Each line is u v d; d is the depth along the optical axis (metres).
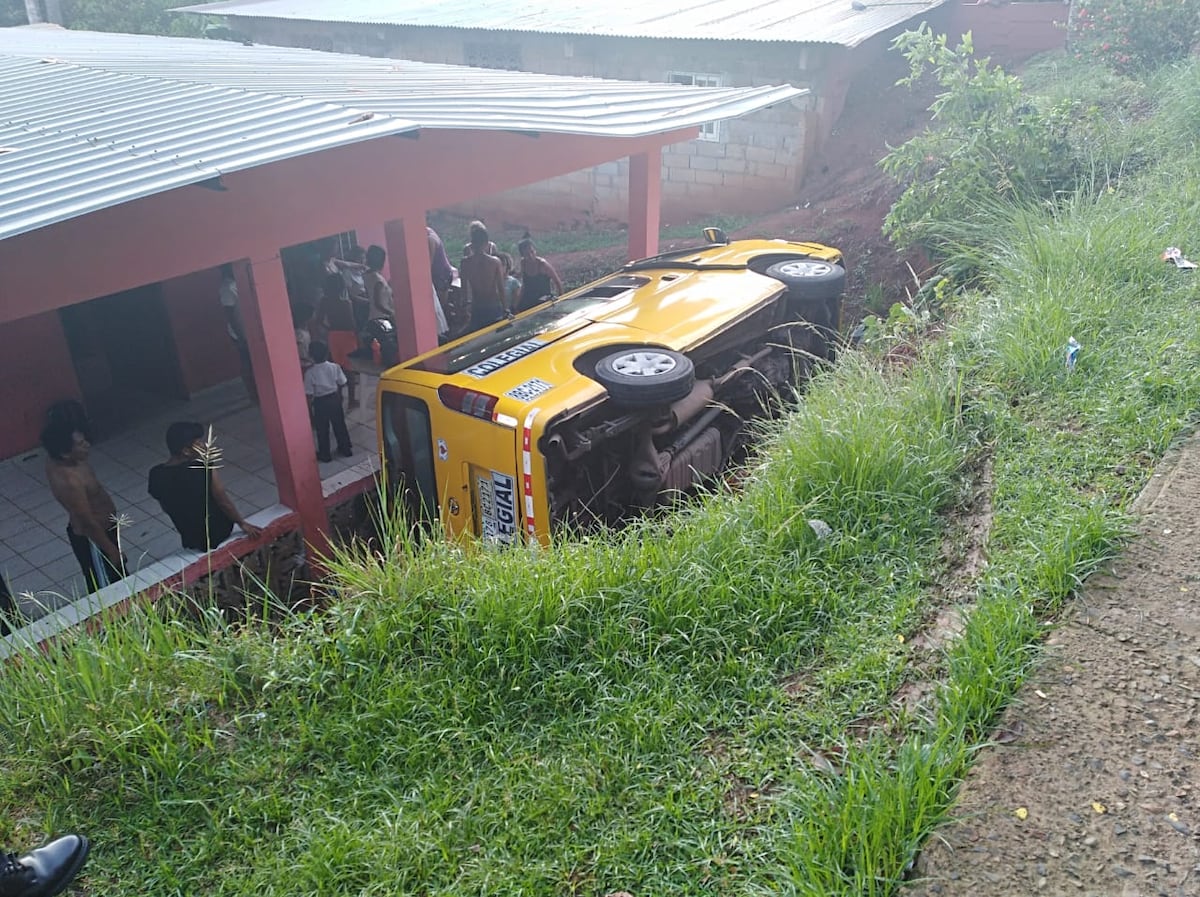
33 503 8.30
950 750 3.15
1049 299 6.04
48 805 3.48
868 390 5.48
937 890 2.75
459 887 3.02
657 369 6.27
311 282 11.16
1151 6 12.16
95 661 3.98
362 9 20.67
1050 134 9.43
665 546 4.44
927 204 9.77
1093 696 3.35
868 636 3.93
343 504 7.89
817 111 15.18
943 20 16.97
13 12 28.86
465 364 6.68
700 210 16.72
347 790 3.50
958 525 4.55
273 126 6.55
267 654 4.09
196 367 10.31
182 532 6.81
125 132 6.55
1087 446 4.79
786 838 2.97
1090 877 2.74
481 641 3.98
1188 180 8.04
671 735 3.56
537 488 5.92
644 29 15.91
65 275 5.69
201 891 3.15
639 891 2.95
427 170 7.77
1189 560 3.92
